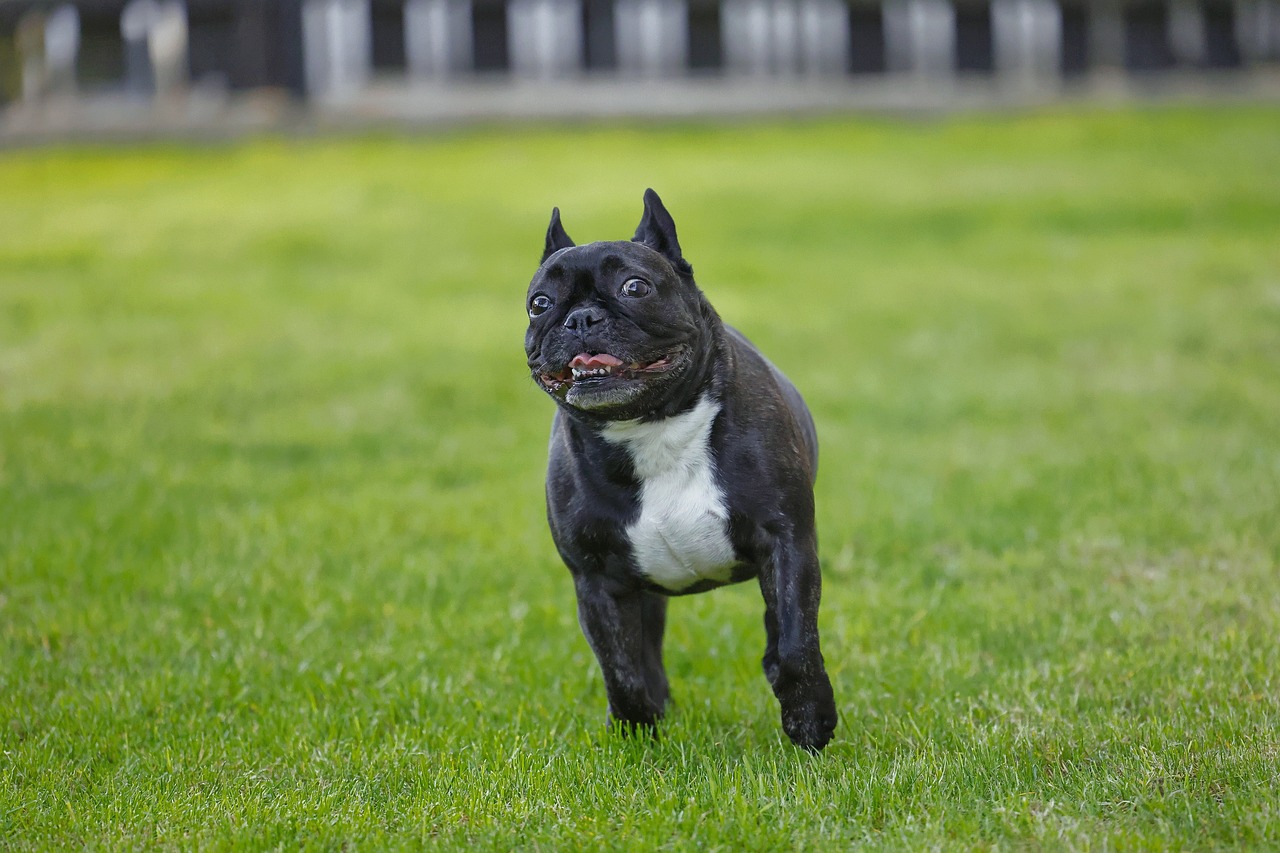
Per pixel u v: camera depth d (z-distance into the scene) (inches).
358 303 741.9
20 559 370.3
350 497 434.6
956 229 893.8
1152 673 268.4
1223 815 199.0
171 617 331.6
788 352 621.9
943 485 432.5
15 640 318.7
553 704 276.2
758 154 1166.3
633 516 229.8
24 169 1182.9
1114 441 471.5
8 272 828.0
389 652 308.2
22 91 1286.9
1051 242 845.8
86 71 1280.8
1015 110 1310.3
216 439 505.7
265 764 247.8
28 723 268.4
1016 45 1321.4
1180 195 947.3
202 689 286.2
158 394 571.2
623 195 1001.5
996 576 348.2
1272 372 554.9
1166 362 577.6
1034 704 255.9
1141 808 205.5
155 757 251.8
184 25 1275.8
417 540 393.7
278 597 344.2
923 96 1315.2
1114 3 1312.7
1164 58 1311.5
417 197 1024.2
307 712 272.1
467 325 685.9
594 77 1306.6
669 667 302.2
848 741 245.4
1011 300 709.9
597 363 216.7
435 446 498.9
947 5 1316.4
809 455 249.6
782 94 1309.1
